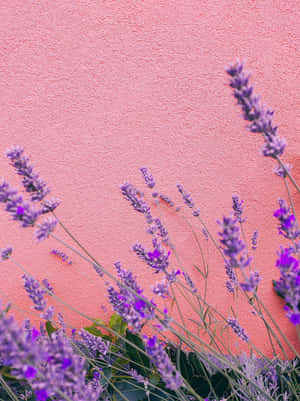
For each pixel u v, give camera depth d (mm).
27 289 453
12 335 365
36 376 388
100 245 720
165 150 705
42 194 441
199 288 714
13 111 685
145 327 702
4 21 660
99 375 577
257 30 662
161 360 415
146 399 599
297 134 681
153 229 521
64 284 720
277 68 669
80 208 714
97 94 689
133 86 688
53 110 690
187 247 713
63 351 392
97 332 638
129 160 707
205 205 710
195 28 667
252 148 695
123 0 661
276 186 697
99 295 722
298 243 436
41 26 664
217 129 695
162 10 664
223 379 581
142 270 719
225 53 671
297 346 693
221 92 685
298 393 563
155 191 708
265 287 704
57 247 716
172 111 695
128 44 675
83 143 703
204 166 705
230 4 657
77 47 673
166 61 680
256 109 405
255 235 636
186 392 584
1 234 706
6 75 675
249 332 702
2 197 418
